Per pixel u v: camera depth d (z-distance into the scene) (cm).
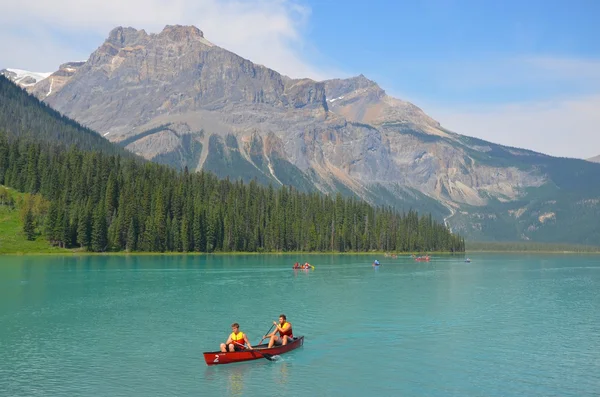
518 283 12325
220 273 13950
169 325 6319
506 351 5103
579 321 6738
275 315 7069
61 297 8744
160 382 4125
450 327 6312
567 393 3906
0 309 7469
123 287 10269
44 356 4838
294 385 4081
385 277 13638
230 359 4603
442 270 17138
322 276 13612
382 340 5584
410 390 3972
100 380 4153
